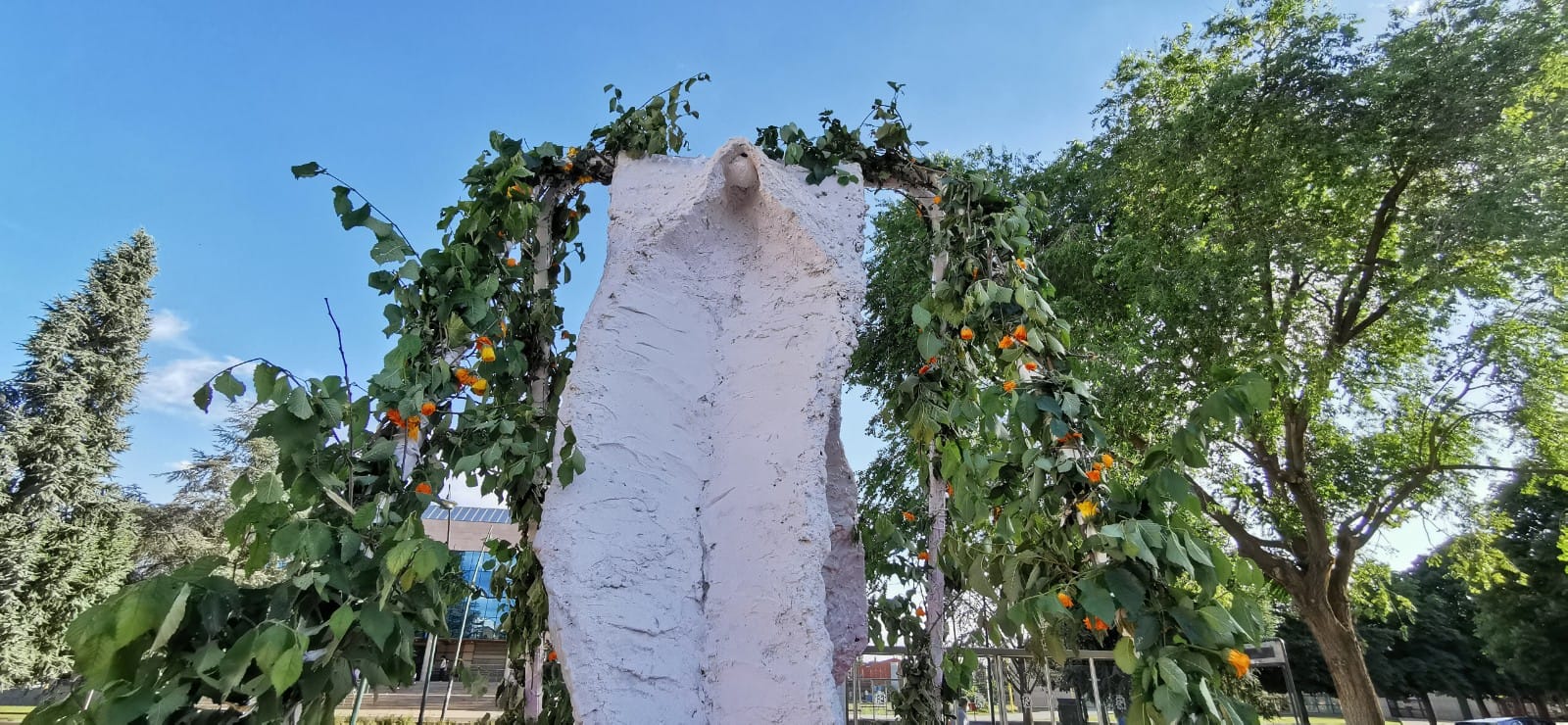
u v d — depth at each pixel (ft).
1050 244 29.53
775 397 7.21
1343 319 33.86
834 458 8.74
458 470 6.05
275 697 4.24
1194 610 5.52
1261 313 27.96
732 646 6.40
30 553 50.93
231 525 4.75
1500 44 27.17
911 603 9.70
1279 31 31.73
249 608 4.50
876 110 8.98
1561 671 62.95
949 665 9.30
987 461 7.57
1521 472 34.42
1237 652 5.32
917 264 10.75
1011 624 6.35
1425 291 29.30
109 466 58.54
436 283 6.62
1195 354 28.45
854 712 15.43
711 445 7.30
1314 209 31.42
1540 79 28.02
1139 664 5.47
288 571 4.71
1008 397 7.18
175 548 60.23
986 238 8.37
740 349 7.66
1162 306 26.99
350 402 5.41
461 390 6.48
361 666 4.64
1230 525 34.81
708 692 6.31
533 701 8.35
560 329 8.95
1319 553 33.04
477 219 7.37
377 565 4.84
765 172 7.89
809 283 7.60
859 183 8.33
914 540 10.19
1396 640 81.76
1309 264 30.25
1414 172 29.63
